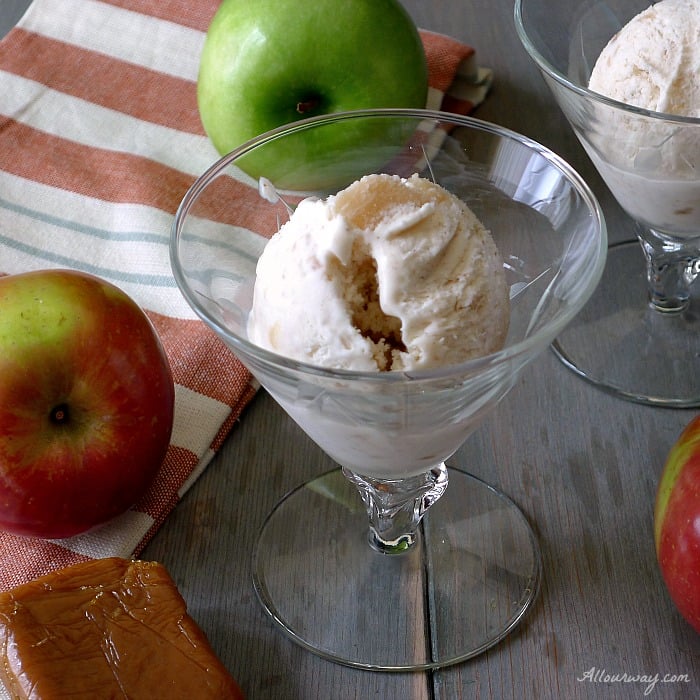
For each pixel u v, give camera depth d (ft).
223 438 1.66
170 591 1.48
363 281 1.42
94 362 1.51
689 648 1.51
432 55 1.97
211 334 1.71
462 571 1.57
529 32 1.70
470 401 1.40
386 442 1.43
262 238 1.55
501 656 1.51
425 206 1.41
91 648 1.43
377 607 1.55
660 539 1.49
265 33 1.77
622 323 1.80
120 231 1.83
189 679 1.42
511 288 1.51
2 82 1.99
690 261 1.78
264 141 1.52
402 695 1.49
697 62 1.64
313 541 1.60
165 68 2.02
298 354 1.43
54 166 1.90
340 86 1.81
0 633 1.43
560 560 1.58
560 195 1.50
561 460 1.65
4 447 1.49
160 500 1.60
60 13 2.08
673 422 1.69
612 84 1.70
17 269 1.79
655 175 1.63
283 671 1.51
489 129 1.54
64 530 1.55
